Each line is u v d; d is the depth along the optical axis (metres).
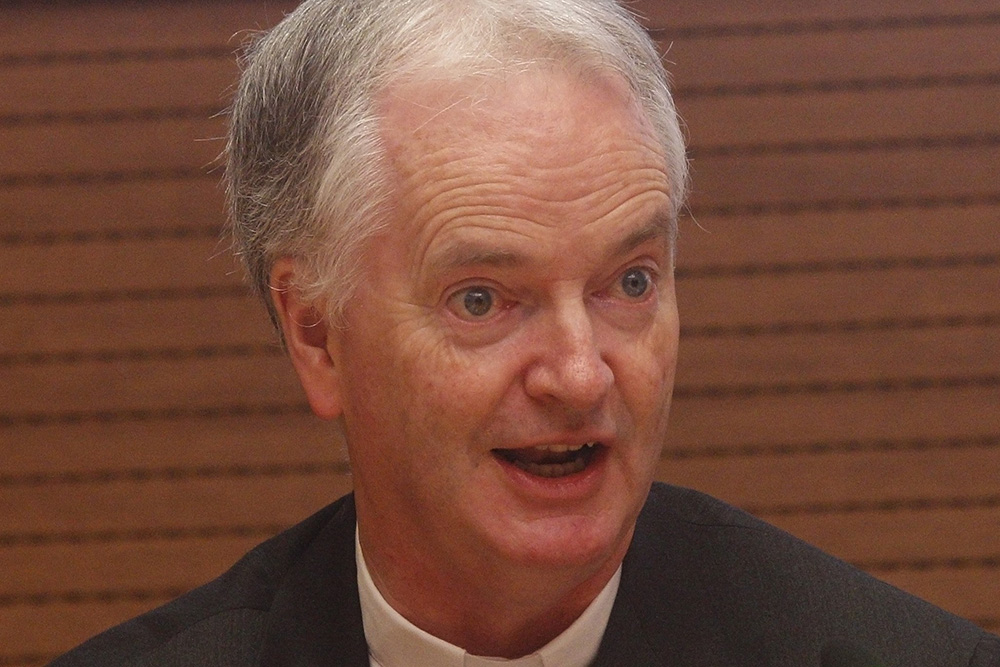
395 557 4.51
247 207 4.68
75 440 13.37
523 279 3.91
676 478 13.15
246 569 5.21
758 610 4.65
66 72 13.38
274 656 4.78
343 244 4.14
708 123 13.19
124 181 13.38
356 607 4.82
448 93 3.96
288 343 4.61
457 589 4.39
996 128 13.00
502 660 4.56
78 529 13.33
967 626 4.61
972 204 13.03
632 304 4.11
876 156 13.10
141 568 13.32
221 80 13.32
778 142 13.13
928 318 13.05
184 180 13.36
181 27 13.33
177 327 13.34
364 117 4.08
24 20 13.38
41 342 13.38
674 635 4.60
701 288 13.19
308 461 13.29
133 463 13.35
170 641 4.89
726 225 13.16
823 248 13.11
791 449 13.11
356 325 4.20
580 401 3.87
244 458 13.31
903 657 4.45
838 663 4.41
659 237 4.10
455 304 4.00
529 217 3.86
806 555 4.87
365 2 4.25
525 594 4.22
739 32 13.16
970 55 13.03
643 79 4.20
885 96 13.09
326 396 4.51
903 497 13.02
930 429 13.02
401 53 4.06
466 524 4.09
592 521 4.09
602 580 4.51
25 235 13.40
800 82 13.13
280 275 4.51
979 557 12.94
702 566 4.82
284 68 4.42
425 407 4.04
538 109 3.91
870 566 13.01
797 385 13.12
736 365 13.15
